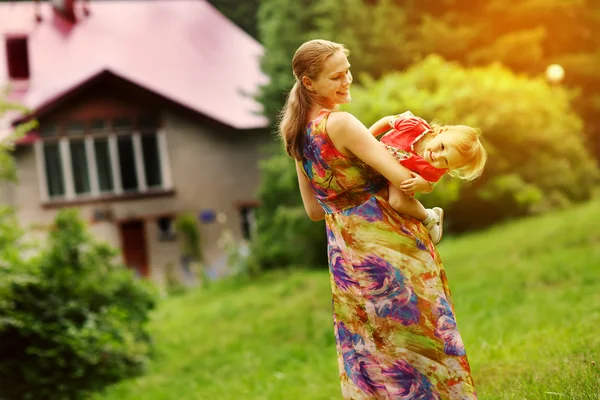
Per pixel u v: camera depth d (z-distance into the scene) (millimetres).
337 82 3291
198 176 24125
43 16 26562
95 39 26234
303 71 3318
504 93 20297
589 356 4613
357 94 18250
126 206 23562
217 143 24281
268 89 23375
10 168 10766
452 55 24234
